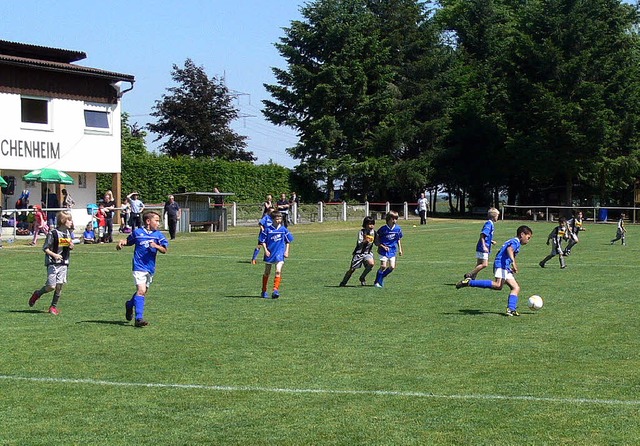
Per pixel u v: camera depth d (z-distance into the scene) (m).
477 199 74.69
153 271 13.43
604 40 63.94
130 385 9.34
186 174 54.81
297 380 9.58
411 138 67.75
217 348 11.43
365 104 66.94
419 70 70.38
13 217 32.31
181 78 83.00
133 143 74.56
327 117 65.50
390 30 71.44
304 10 68.69
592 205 69.31
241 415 8.17
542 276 20.95
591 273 21.73
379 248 18.55
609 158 62.69
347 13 68.81
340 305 15.59
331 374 9.86
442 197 80.50
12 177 40.53
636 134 63.53
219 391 9.09
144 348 11.42
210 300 16.27
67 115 42.03
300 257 26.58
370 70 68.12
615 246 32.66
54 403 8.62
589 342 11.80
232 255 27.12
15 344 11.68
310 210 52.06
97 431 7.67
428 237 38.38
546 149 62.25
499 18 76.06
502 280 14.68
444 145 70.31
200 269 22.48
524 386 9.23
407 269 22.61
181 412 8.28
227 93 85.00
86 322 13.58
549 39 62.94
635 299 16.45
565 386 9.23
